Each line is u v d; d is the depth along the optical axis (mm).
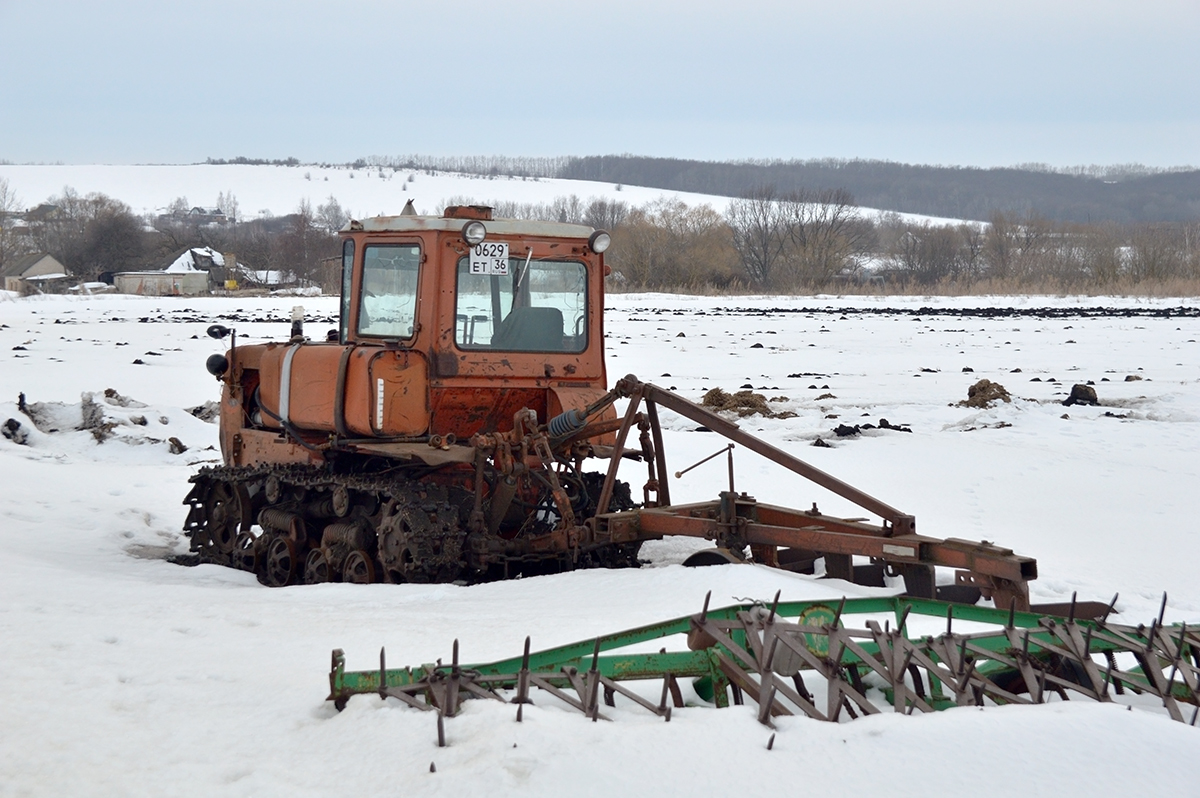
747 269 120875
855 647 7031
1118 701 7387
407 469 13000
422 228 12672
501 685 7016
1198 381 33250
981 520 15555
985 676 7477
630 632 7297
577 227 13297
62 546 14242
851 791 5707
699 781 5789
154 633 9180
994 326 58531
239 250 147625
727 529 11375
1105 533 14719
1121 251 109875
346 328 13781
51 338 50031
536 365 13008
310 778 6082
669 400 12000
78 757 6449
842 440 22875
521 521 13055
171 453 22328
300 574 13703
